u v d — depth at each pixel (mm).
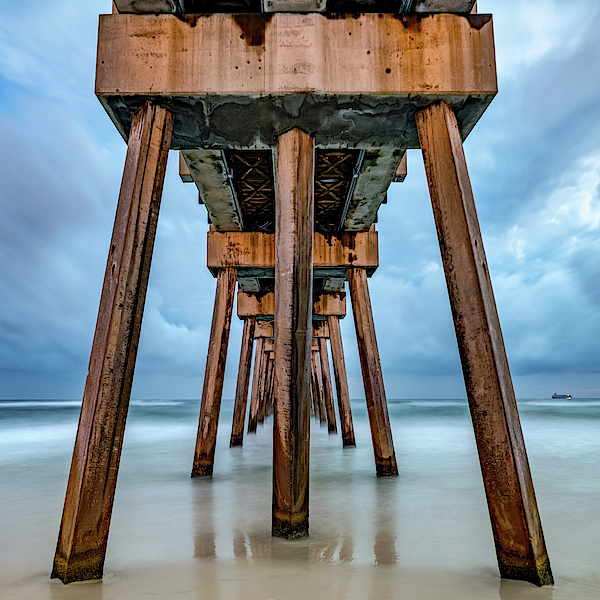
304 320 4246
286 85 4074
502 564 3250
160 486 6945
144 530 4562
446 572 3363
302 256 4309
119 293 3541
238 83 4074
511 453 3260
